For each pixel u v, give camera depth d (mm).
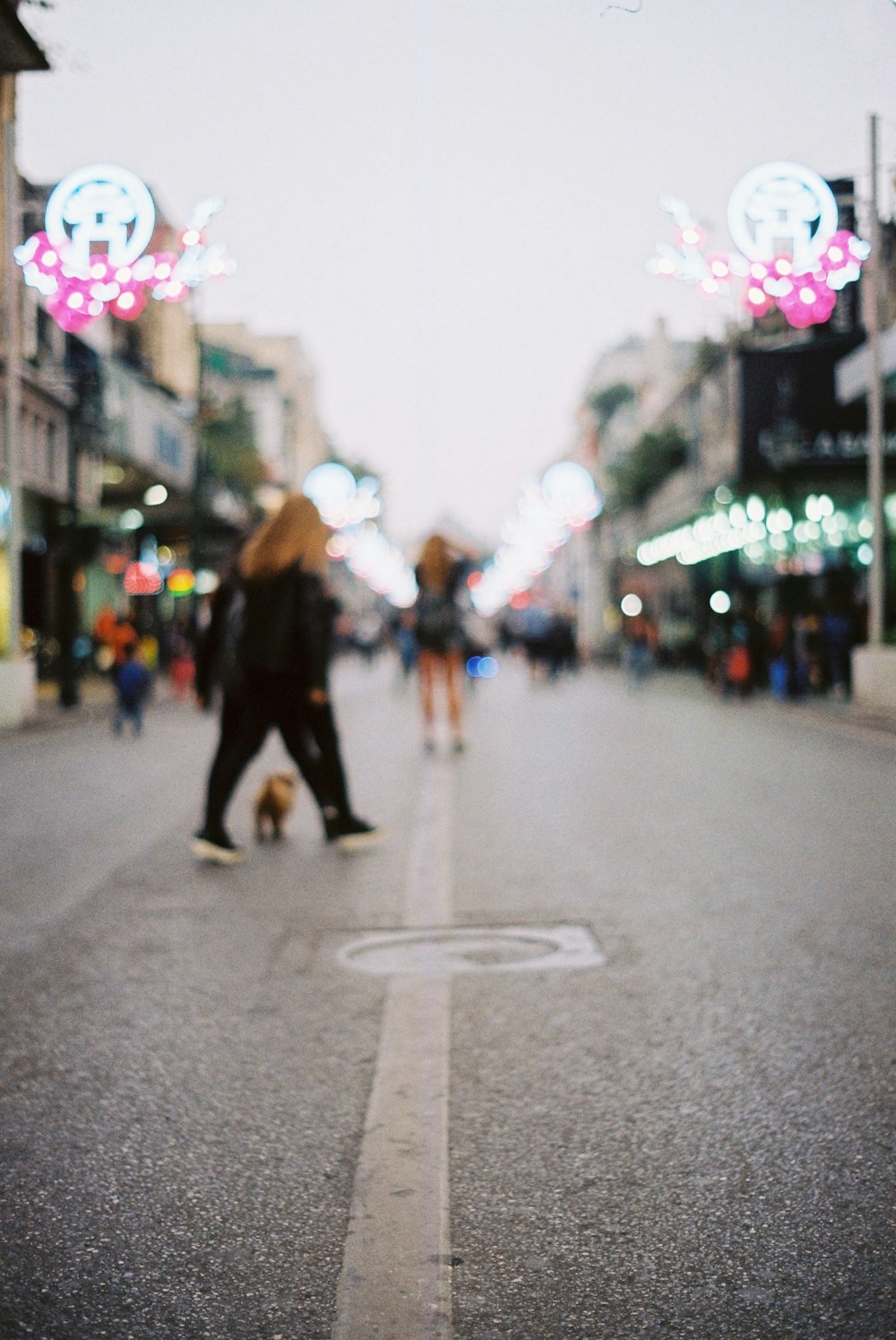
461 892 7254
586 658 68562
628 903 6891
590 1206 3324
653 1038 4668
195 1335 2732
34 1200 3406
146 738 19219
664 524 51969
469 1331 2727
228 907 6969
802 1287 2900
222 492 46000
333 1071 4375
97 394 30797
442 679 42344
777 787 11883
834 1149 3658
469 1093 4148
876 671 22750
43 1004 5188
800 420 35125
